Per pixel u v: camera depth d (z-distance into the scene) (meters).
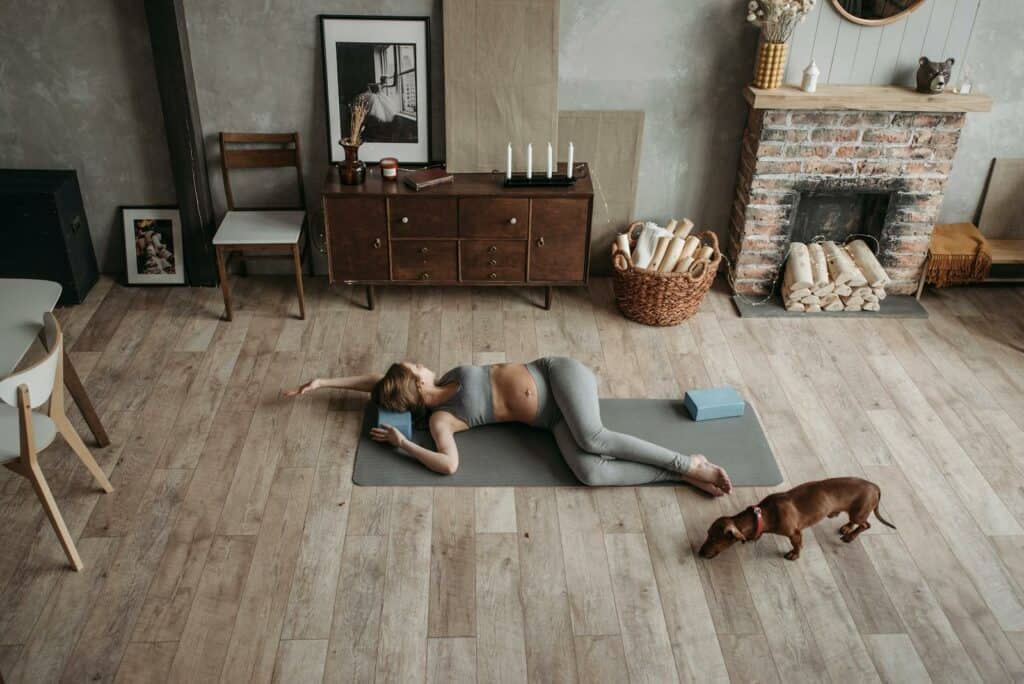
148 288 4.70
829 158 4.37
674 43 4.30
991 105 4.30
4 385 2.68
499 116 4.34
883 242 4.63
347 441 3.61
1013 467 3.53
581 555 3.10
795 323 4.48
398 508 3.28
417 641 2.78
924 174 4.41
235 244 4.20
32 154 4.45
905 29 4.24
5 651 2.71
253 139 4.43
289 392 3.81
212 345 4.21
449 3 4.12
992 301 4.71
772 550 3.14
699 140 4.56
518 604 2.91
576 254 4.34
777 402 3.89
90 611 2.85
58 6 4.09
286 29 4.20
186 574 2.99
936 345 4.32
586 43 4.29
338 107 4.38
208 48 4.23
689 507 3.31
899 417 3.81
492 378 3.61
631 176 4.62
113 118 4.37
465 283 4.41
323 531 3.17
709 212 4.77
